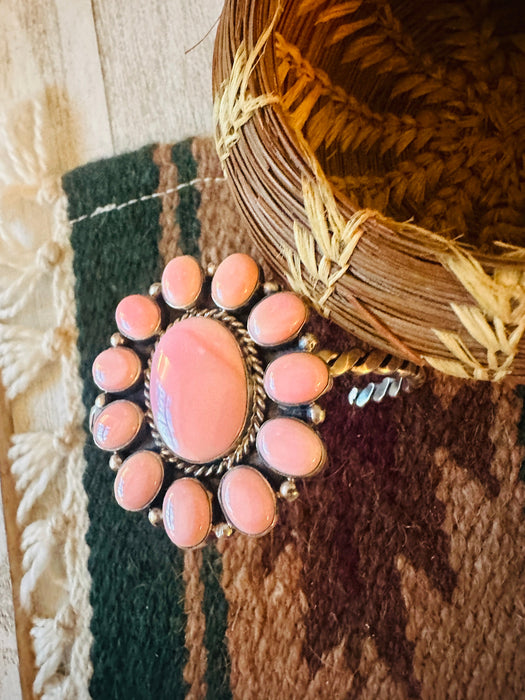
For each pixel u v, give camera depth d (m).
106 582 0.17
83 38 0.19
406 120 0.14
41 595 0.17
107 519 0.17
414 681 0.16
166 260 0.17
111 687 0.17
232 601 0.16
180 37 0.19
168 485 0.13
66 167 0.19
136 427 0.13
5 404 0.18
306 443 0.11
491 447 0.16
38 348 0.18
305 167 0.09
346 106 0.13
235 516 0.12
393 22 0.13
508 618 0.16
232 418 0.12
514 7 0.14
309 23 0.12
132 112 0.19
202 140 0.18
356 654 0.16
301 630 0.16
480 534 0.16
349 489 0.16
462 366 0.09
